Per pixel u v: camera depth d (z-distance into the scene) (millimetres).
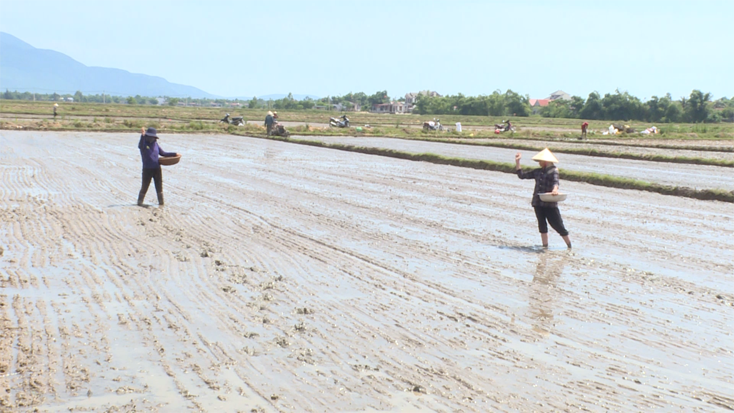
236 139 43562
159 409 5148
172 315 7523
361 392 5559
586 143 48500
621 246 12016
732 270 10305
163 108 133625
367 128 60844
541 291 8906
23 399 5262
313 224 13477
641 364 6367
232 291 8523
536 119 145625
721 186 21234
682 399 5570
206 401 5316
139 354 6312
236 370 5984
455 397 5492
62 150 29969
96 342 6605
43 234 11898
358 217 14414
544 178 11742
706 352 6734
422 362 6281
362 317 7625
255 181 20453
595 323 7605
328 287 8875
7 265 9633
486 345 6797
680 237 12953
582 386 5801
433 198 17547
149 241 11531
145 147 15188
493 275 9719
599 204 17312
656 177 24281
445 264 10320
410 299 8398
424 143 43750
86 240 11484
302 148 36156
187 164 25375
